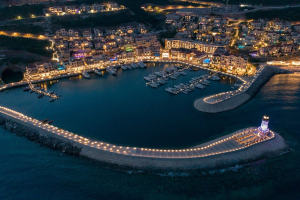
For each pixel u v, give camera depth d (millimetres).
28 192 109750
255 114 166375
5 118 166625
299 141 135625
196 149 130625
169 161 122312
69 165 125000
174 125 159875
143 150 131375
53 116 174750
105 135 150375
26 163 127062
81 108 186625
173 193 105000
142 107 186125
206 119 165875
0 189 111688
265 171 115375
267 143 132875
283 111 165625
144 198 103250
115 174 117750
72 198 105812
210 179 111688
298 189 105438
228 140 135875
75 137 144250
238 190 105438
